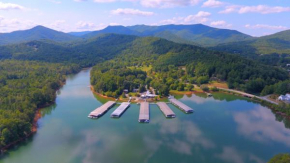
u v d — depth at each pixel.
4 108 166.50
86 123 171.75
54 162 120.19
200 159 124.06
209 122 177.12
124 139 146.12
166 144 140.12
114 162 120.44
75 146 136.62
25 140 143.12
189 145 139.25
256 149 135.75
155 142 142.62
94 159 123.12
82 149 133.25
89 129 160.88
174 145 138.88
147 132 157.00
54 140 143.75
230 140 146.88
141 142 142.38
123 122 174.50
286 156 108.88
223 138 149.50
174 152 130.75
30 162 119.88
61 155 126.69
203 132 158.12
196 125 170.62
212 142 143.62
